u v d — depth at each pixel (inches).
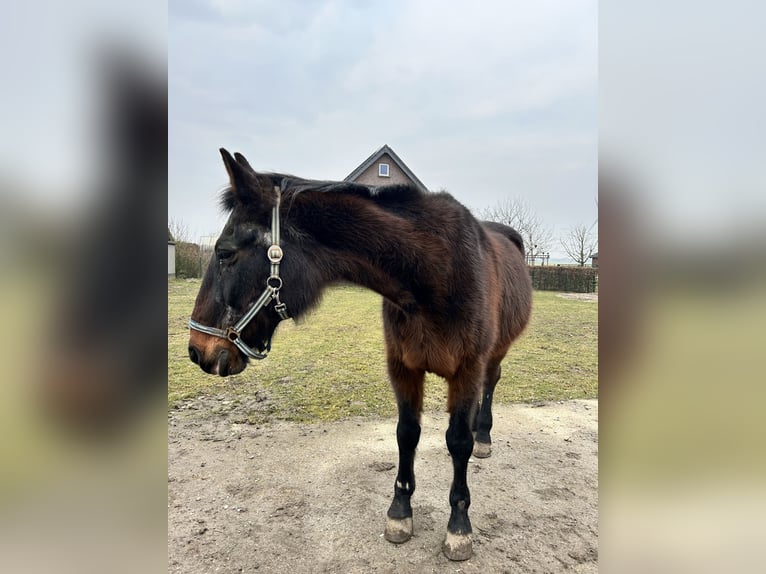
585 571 86.4
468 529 90.7
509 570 86.3
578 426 159.9
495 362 135.2
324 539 94.5
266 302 76.4
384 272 83.0
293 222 79.1
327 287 84.9
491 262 102.4
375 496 111.3
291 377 216.7
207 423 158.2
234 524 99.2
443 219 88.6
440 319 85.6
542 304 561.9
